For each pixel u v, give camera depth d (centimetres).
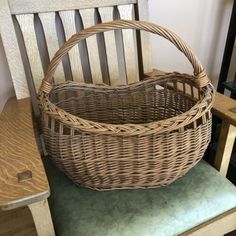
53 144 61
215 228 68
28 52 79
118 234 59
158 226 61
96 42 87
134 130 53
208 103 62
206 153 106
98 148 57
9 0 74
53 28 81
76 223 61
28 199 42
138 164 59
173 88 82
